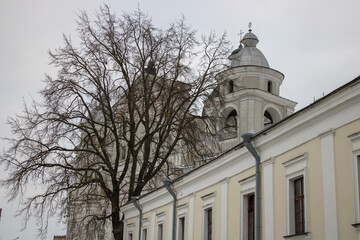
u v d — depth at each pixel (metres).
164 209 23.59
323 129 13.12
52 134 27.53
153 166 29.94
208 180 19.55
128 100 28.31
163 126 29.12
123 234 29.22
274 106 39.53
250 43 42.84
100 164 31.70
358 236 11.48
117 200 28.88
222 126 30.52
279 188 14.84
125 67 28.66
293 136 14.35
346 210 11.95
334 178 12.48
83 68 28.45
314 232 13.01
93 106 28.28
